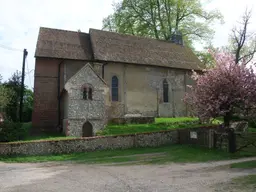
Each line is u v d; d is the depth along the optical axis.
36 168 14.30
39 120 26.80
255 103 19.34
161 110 32.12
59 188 9.38
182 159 15.45
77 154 18.62
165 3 42.12
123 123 26.75
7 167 14.74
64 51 28.94
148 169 12.80
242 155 15.99
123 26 44.25
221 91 19.92
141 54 32.81
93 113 24.27
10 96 30.84
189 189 8.54
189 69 34.19
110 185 9.61
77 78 24.16
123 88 30.31
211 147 18.64
